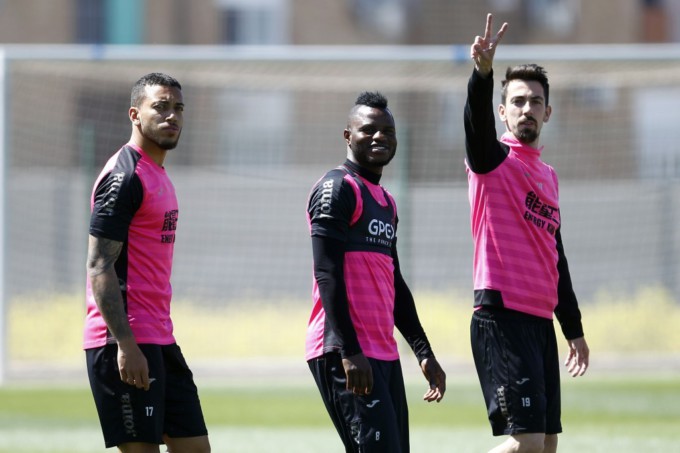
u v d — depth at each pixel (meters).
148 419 18.69
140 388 18.61
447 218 73.81
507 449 20.50
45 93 86.25
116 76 64.44
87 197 62.06
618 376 53.38
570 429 36.50
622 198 73.81
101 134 86.62
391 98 89.38
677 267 71.75
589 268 73.69
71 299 66.19
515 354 20.58
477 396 46.47
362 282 18.81
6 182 51.47
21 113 85.56
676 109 85.31
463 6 101.50
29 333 62.91
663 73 60.56
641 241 72.94
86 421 39.31
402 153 61.41
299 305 71.25
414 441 34.16
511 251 20.80
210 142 91.69
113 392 18.69
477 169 20.92
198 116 91.81
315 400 45.66
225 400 45.72
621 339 63.31
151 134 19.20
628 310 64.94
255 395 47.41
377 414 18.30
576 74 58.84
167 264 19.25
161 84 19.38
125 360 18.14
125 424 18.70
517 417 20.39
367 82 68.06
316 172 86.81
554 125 86.69
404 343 57.22
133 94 19.58
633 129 86.19
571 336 22.53
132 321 18.73
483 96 20.06
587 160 86.25
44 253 72.81
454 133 89.62
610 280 73.19
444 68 63.84
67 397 46.25
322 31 101.75
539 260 20.94
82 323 63.91
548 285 20.98
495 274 20.78
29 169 83.44
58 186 73.25
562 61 51.81
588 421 38.62
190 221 76.12
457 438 34.81
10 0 99.88
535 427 20.38
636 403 43.41
